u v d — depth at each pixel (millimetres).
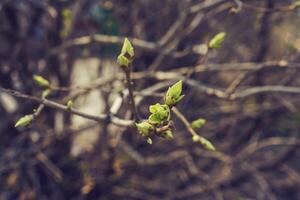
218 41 666
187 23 1046
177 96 507
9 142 1012
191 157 1120
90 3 994
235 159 1108
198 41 1067
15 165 969
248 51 1097
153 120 507
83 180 1034
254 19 1078
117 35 1034
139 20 1042
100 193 1058
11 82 1006
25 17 995
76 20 982
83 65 1054
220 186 1194
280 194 1243
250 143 1172
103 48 1044
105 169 1036
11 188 1029
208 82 1085
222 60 1084
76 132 1004
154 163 1062
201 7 927
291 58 1092
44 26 1003
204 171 1204
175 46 938
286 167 1219
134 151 1023
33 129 1002
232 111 1102
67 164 1045
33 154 982
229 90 864
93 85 859
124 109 795
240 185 1212
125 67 546
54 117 1024
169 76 855
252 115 1113
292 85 1114
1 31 983
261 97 1099
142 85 980
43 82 691
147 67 1052
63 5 987
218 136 1155
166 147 1101
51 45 1008
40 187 1026
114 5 1021
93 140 1080
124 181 1078
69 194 1047
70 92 1018
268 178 1221
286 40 1097
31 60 999
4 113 1035
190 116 1106
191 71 806
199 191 1153
